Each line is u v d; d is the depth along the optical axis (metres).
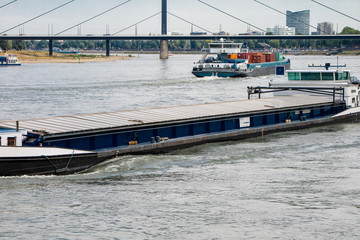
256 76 189.75
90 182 41.09
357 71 199.88
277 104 66.56
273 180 42.34
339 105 71.62
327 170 45.78
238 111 59.25
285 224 32.47
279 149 54.34
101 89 133.00
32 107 96.62
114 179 42.12
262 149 54.19
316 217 33.66
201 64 182.38
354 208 35.34
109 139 47.25
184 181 41.81
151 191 38.94
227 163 48.03
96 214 33.84
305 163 48.47
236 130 57.62
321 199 37.22
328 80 76.19
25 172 40.47
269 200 36.94
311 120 66.38
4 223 32.12
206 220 33.03
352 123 72.12
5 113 88.75
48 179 41.34
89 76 195.62
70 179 41.75
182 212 34.38
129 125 47.56
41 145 41.88
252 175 43.88
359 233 31.20
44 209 34.56
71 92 124.81
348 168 46.56
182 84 150.75
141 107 97.06
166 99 109.94
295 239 30.31
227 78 176.88
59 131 43.62
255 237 30.56
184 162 48.09
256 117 61.38
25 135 42.47
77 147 44.94
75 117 52.47
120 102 104.75
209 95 118.44
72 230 31.22
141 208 35.06
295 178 42.94
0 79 175.38
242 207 35.44
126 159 46.47
